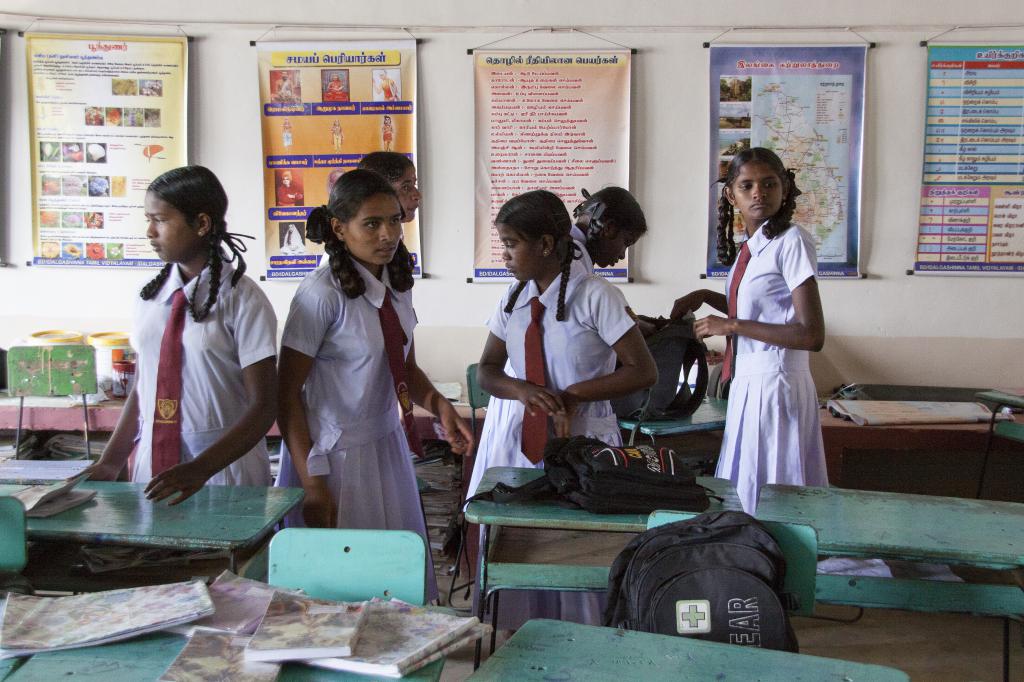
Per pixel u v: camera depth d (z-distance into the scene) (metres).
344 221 2.07
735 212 4.19
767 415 2.82
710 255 4.26
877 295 4.24
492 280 4.32
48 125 4.30
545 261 2.26
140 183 4.33
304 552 1.68
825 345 4.27
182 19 4.26
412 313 2.31
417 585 1.64
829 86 4.15
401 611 1.51
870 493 2.27
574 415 2.33
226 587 1.60
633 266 4.30
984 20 4.09
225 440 2.01
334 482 2.17
